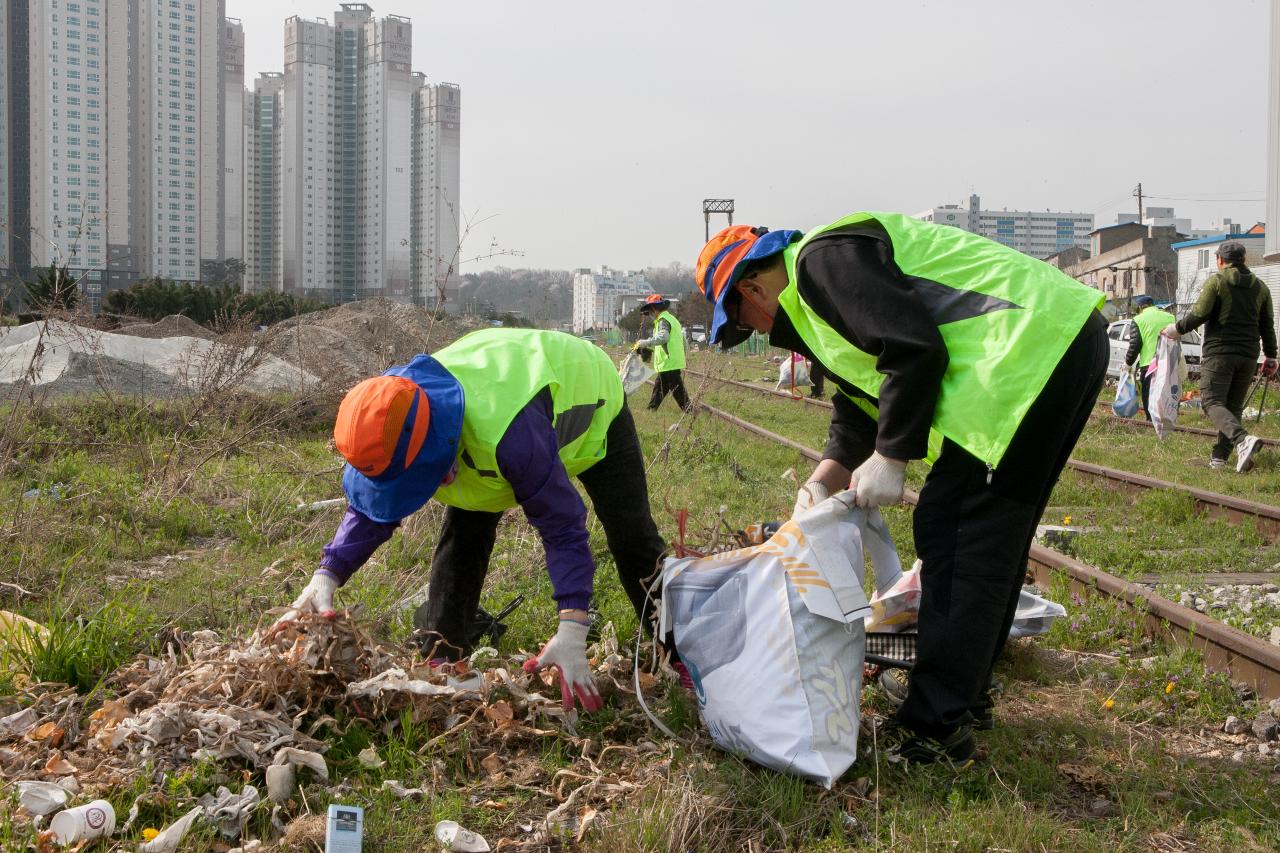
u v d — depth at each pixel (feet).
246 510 22.93
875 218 10.69
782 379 63.82
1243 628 16.63
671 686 12.64
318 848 9.04
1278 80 90.33
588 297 522.06
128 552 19.92
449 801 9.84
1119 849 9.42
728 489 27.12
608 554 18.53
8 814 8.85
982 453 9.94
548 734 11.10
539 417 10.63
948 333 10.22
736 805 9.93
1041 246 458.91
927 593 10.76
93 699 12.02
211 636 13.29
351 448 9.68
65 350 41.75
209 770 9.86
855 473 10.58
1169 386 40.57
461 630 13.16
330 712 11.29
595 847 9.28
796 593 10.48
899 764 10.85
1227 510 25.00
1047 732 12.04
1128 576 20.01
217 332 43.91
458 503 11.58
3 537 18.85
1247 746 12.05
